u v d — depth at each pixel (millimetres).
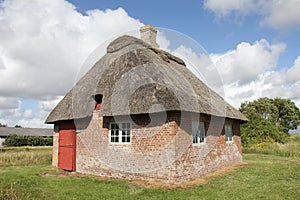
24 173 9953
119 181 8328
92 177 9172
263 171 10000
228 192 6879
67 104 11000
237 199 6238
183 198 6363
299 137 35719
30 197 6457
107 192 7023
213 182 8109
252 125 22797
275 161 13336
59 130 11672
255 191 6953
